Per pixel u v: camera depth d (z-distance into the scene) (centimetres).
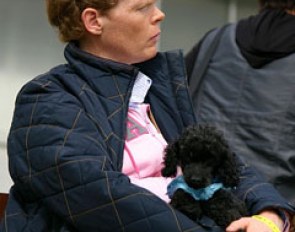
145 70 311
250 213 277
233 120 372
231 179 240
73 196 243
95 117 267
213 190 239
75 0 288
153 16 294
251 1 615
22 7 534
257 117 365
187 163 238
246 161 362
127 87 288
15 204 269
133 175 274
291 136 356
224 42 394
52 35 537
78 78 281
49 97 264
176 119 307
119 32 288
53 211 252
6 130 516
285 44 368
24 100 269
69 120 256
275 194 288
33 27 536
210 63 395
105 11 286
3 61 533
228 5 610
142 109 297
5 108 527
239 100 374
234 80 380
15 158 259
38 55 538
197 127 247
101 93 280
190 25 595
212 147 235
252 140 364
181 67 317
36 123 258
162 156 274
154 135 291
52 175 246
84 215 242
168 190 251
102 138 264
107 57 297
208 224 239
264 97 366
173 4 589
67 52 291
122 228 238
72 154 246
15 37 534
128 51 292
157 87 310
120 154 268
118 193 239
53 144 250
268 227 254
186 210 241
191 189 241
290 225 288
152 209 238
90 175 242
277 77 366
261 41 375
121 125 276
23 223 263
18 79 534
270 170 356
